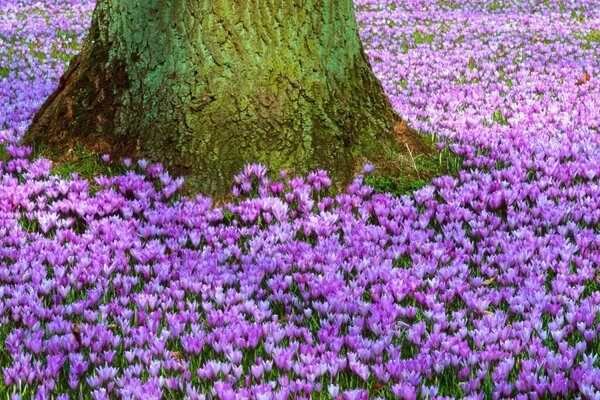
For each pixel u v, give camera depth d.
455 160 7.09
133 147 6.55
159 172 6.27
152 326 4.04
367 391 3.44
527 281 4.54
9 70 12.38
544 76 12.20
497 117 9.39
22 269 4.74
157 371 3.60
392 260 5.07
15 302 4.28
